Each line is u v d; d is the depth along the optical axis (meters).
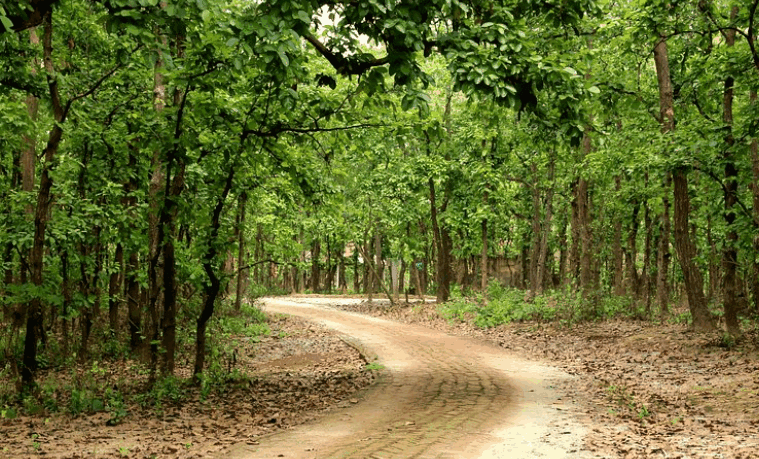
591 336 20.02
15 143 13.27
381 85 10.29
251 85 11.60
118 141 13.32
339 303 41.31
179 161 11.95
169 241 11.73
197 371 12.64
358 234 37.69
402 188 33.78
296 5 7.83
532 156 27.95
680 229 18.80
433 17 9.83
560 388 12.52
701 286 18.75
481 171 28.98
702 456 6.96
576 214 28.20
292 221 31.12
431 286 57.75
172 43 11.88
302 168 13.77
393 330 25.47
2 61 12.37
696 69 16.27
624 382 12.95
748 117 14.54
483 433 8.35
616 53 18.64
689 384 12.37
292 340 22.62
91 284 15.95
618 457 7.05
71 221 13.17
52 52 13.91
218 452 7.35
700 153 15.46
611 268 41.47
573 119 10.55
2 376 13.12
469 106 10.66
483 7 10.34
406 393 11.91
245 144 12.22
